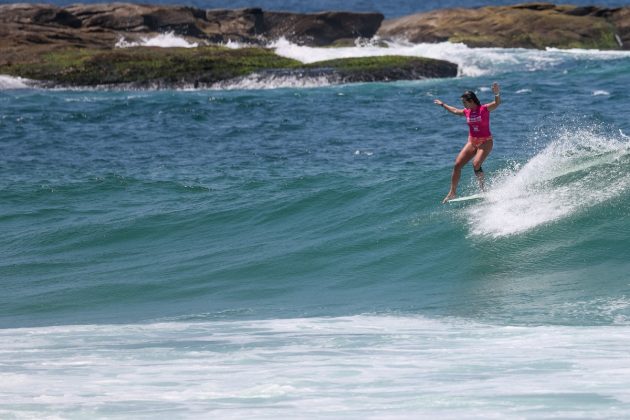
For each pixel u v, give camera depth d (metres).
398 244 50.12
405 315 37.97
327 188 62.03
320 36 181.00
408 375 27.02
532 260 44.97
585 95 109.25
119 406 24.41
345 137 89.31
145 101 119.31
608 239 45.50
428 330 34.34
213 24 177.50
